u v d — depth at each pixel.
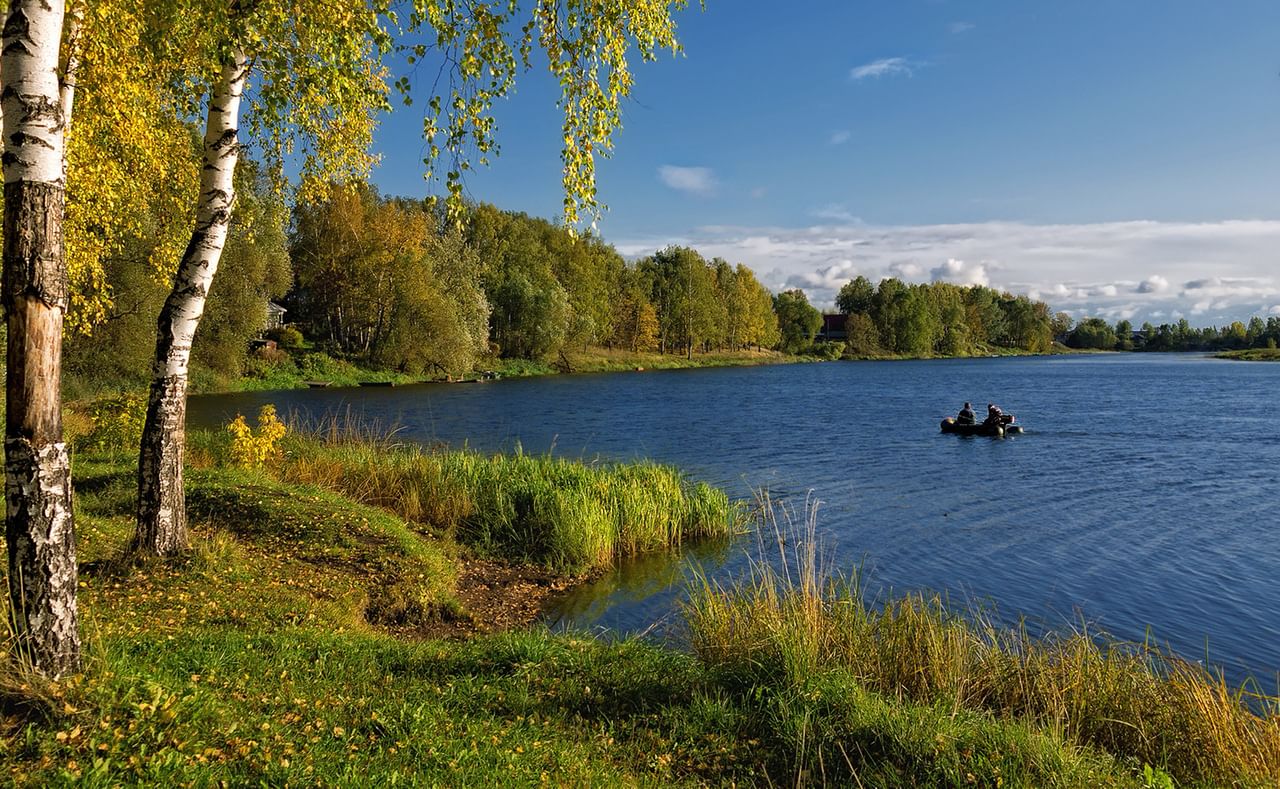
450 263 60.84
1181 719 6.14
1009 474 21.52
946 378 71.38
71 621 4.53
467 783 4.29
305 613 7.97
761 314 114.25
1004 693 6.80
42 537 4.39
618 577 12.29
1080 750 5.72
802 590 8.09
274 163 10.78
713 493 15.91
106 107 10.94
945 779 5.06
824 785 5.04
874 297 146.25
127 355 33.69
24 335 4.27
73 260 12.79
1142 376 75.12
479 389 49.97
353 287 57.78
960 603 11.01
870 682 6.77
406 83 6.99
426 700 5.54
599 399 44.16
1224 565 12.80
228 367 44.34
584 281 83.56
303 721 4.83
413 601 9.63
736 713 5.98
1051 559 13.17
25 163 4.21
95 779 3.65
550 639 7.51
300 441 18.22
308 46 7.93
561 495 13.87
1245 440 28.55
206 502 11.40
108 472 13.27
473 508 14.20
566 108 7.30
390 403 38.97
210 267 8.14
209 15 6.81
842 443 27.31
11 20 4.16
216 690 5.02
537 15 7.17
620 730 5.66
